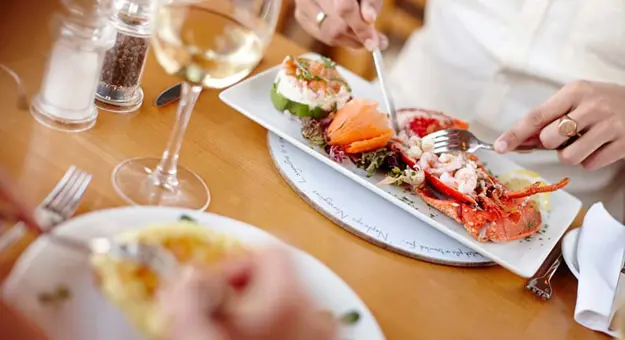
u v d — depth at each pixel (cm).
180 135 70
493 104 123
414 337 67
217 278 49
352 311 62
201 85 68
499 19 121
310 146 85
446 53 127
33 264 57
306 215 76
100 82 78
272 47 104
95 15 71
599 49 116
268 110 89
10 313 53
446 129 93
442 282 74
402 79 132
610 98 95
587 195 121
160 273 56
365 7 97
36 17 84
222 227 65
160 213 64
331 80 91
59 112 73
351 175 81
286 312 47
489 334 70
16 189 59
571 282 81
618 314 74
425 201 82
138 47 77
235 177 77
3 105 72
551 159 120
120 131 76
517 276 79
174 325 47
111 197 67
